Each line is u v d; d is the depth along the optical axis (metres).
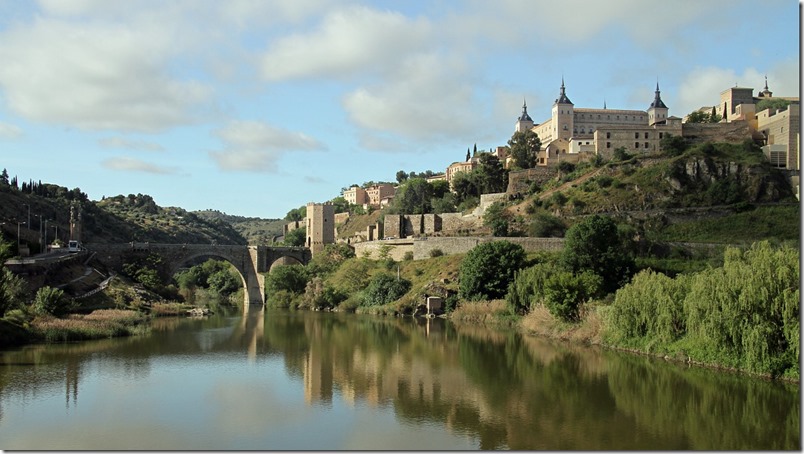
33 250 151.50
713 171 174.50
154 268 173.88
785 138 186.88
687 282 79.69
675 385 62.84
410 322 125.19
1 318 84.19
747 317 64.38
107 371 69.88
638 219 166.12
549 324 100.75
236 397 60.09
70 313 103.75
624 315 83.88
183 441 47.06
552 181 197.75
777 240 143.50
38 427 49.41
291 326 118.44
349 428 50.75
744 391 59.47
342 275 173.75
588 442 47.25
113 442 46.41
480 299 127.25
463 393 62.34
